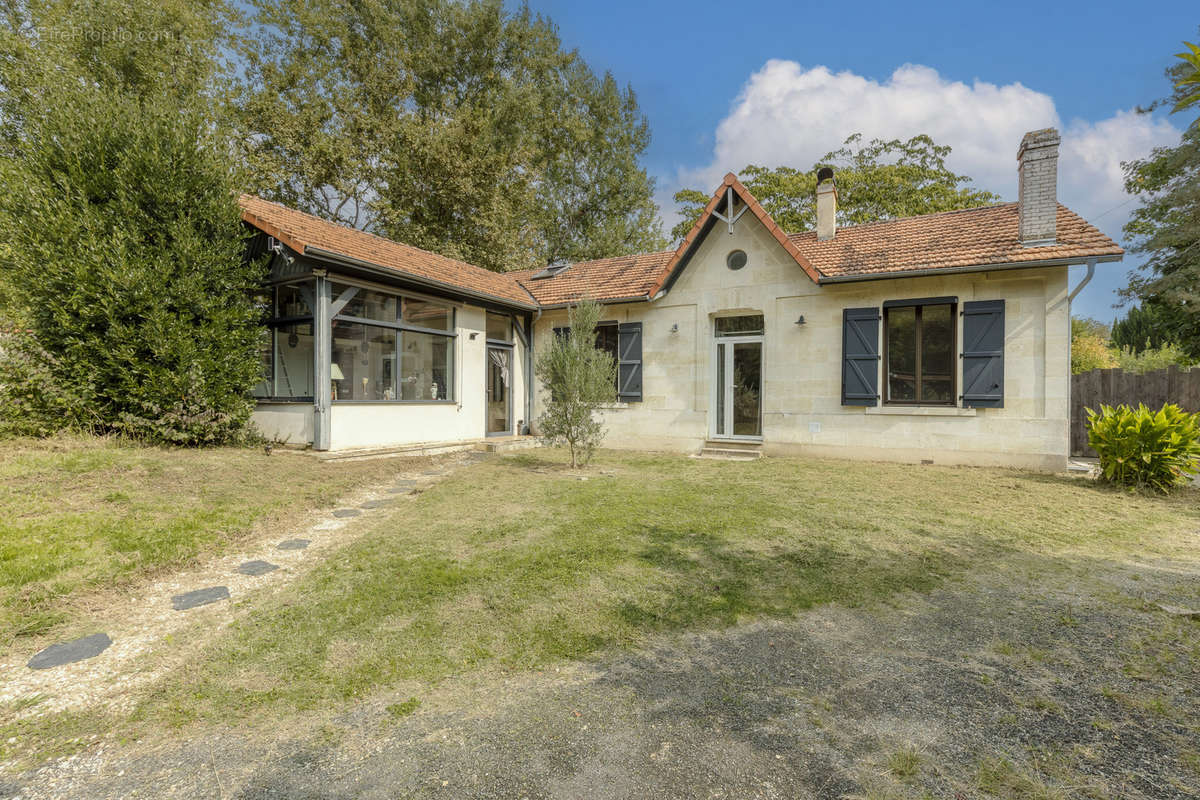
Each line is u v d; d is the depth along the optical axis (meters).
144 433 8.23
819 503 6.67
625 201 30.17
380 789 2.00
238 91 19.17
